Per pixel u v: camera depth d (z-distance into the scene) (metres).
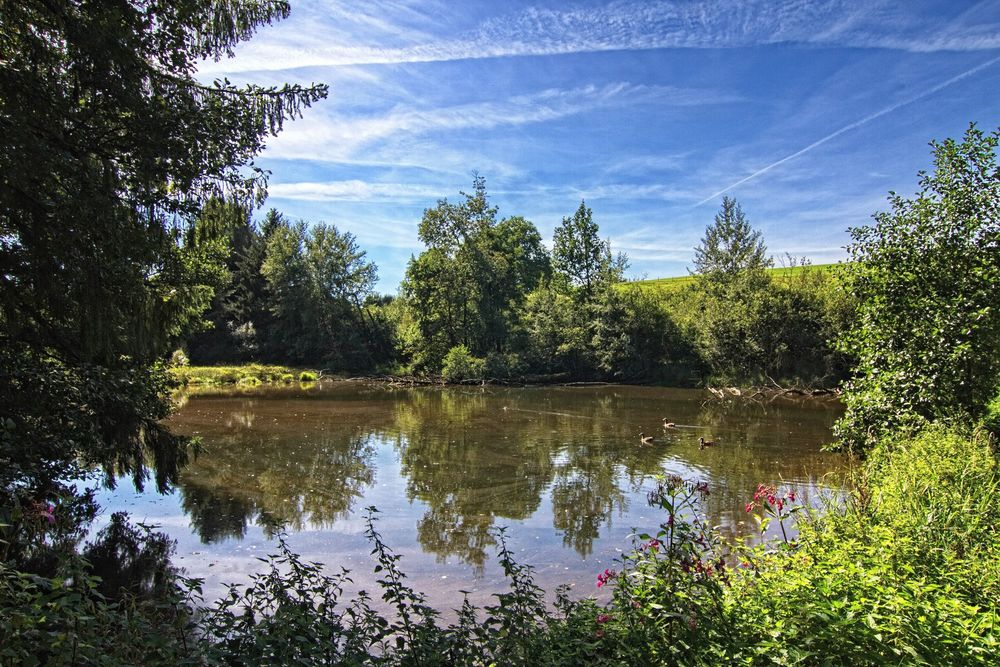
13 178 5.91
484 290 46.25
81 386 8.70
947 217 10.73
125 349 9.00
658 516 10.84
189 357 48.31
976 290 10.37
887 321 11.39
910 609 3.48
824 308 36.25
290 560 4.87
